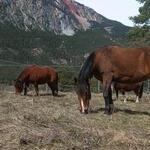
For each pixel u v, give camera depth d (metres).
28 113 12.26
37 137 9.17
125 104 16.97
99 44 129.62
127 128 10.80
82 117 12.25
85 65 13.38
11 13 172.00
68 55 116.94
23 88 22.09
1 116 11.50
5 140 9.05
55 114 12.30
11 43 114.31
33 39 124.62
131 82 13.36
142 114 13.47
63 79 32.50
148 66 12.93
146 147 8.95
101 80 13.66
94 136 9.62
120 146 9.00
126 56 13.09
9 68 43.16
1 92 21.69
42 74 21.22
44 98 18.45
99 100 17.83
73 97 19.62
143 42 45.19
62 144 8.92
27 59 107.69
